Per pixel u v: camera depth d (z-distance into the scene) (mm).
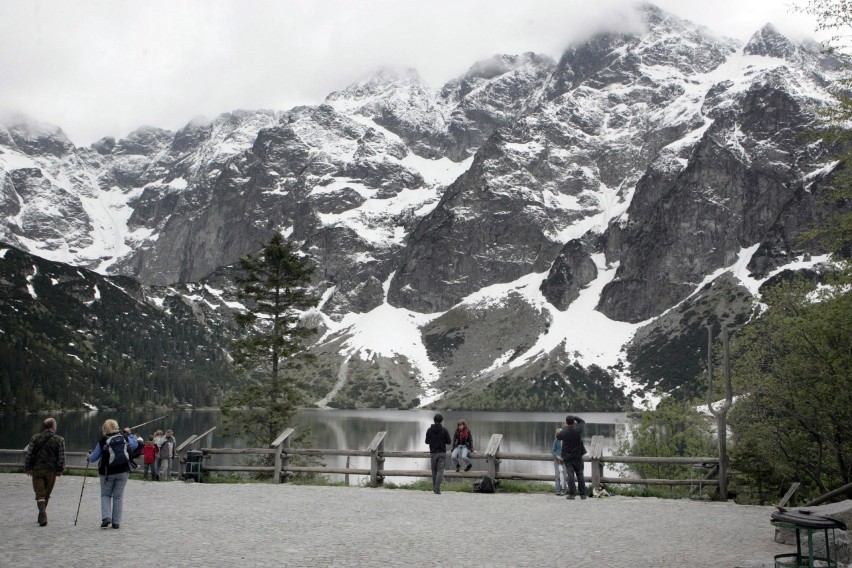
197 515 26172
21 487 36531
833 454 44312
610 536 22500
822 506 22328
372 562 18297
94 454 23250
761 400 42875
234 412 64375
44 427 24172
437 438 34344
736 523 25328
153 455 42781
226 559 18438
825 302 39188
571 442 32156
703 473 34500
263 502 30094
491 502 30828
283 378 65562
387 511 27656
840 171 34594
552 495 33750
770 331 47125
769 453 43438
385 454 36812
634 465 75375
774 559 18203
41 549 19578
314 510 27688
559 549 20312
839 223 34156
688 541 21734
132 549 19641
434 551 19828
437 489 33969
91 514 26469
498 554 19516
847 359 36906
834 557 18281
